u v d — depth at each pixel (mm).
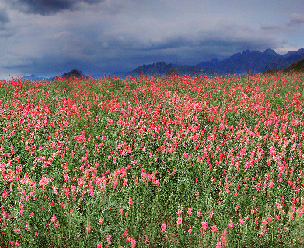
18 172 5859
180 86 16953
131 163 6953
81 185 5582
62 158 6723
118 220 5215
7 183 5867
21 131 8641
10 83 17234
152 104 12586
